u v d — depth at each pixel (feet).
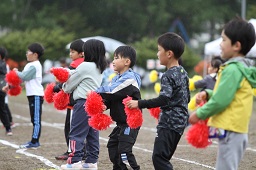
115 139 58.85
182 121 49.19
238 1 408.05
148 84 295.69
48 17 391.45
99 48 62.13
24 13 403.95
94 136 63.67
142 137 100.17
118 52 58.59
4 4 397.39
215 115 40.40
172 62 49.93
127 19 404.36
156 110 55.88
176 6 399.65
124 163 56.95
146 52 297.33
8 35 318.65
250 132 109.60
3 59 100.42
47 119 130.52
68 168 61.36
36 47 81.20
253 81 40.04
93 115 55.16
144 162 71.92
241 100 39.65
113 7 400.26
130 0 400.26
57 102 64.44
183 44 49.67
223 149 40.19
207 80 87.71
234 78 39.04
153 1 394.73
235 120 39.50
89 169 63.16
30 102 81.71
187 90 50.24
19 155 76.33
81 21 389.19
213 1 406.62
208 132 40.86
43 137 96.84
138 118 50.75
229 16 401.70
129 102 49.62
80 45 70.18
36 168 66.64
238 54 40.78
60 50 312.71
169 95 47.88
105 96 56.03
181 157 76.74
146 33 409.90
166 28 405.59
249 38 40.34
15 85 80.48
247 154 79.77
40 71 81.15
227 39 40.52
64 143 89.15
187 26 411.13
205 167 68.59
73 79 61.41
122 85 56.24
